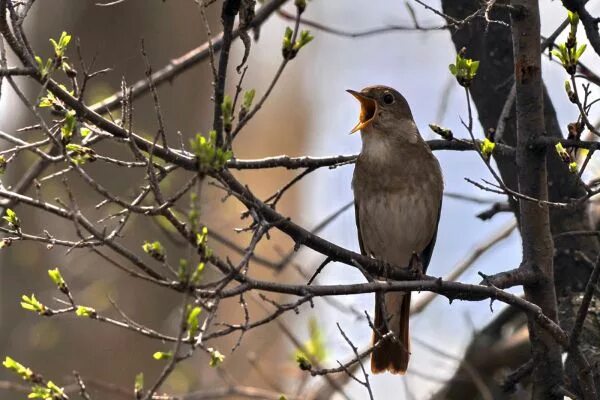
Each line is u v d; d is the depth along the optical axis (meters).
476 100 10.35
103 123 7.32
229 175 7.37
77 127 7.02
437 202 10.98
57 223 13.73
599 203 10.73
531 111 8.16
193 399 13.92
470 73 7.20
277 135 22.09
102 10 14.44
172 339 6.41
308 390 13.62
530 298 8.37
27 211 13.77
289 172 21.58
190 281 6.02
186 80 14.81
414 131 10.97
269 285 6.78
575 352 7.96
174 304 13.91
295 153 22.08
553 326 7.91
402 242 11.02
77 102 7.19
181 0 14.74
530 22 8.07
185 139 14.70
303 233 7.83
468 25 10.02
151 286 13.82
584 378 8.05
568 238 9.76
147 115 14.42
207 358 15.33
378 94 11.01
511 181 9.83
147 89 11.16
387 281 7.61
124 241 13.61
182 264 6.03
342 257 8.00
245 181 21.36
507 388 9.24
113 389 11.90
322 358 11.93
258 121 22.00
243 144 21.73
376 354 10.20
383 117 10.92
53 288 13.81
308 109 22.52
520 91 8.16
